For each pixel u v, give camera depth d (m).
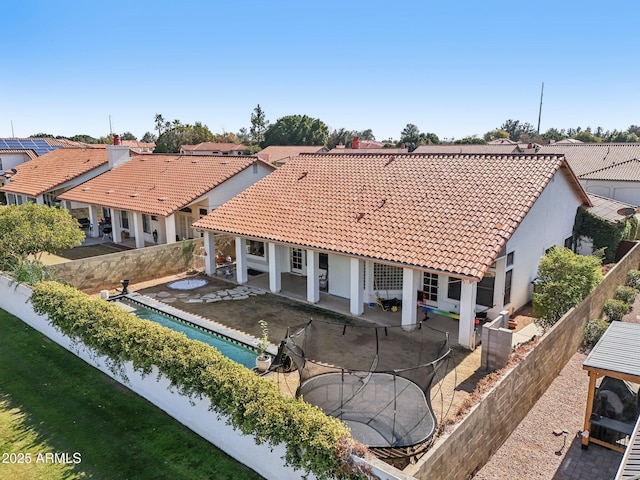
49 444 10.23
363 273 18.34
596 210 26.23
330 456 7.47
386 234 17.12
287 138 116.19
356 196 20.36
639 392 10.45
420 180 19.84
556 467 9.55
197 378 10.18
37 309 15.44
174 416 11.15
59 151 47.12
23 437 10.48
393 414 9.93
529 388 11.45
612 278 19.48
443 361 12.91
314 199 21.28
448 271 14.27
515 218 15.55
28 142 59.44
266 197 22.89
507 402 10.21
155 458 9.73
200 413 10.33
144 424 10.93
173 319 17.89
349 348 14.98
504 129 164.38
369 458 7.32
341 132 127.62
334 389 10.84
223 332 16.16
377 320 17.41
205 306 19.12
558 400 12.16
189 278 23.27
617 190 40.16
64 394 12.27
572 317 14.27
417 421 9.79
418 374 11.04
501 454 9.91
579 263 15.45
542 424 11.07
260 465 9.12
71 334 13.97
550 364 12.77
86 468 9.45
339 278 20.06
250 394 9.23
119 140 40.91
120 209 28.66
